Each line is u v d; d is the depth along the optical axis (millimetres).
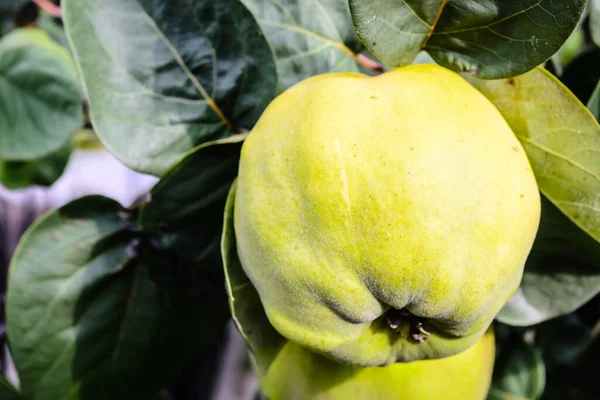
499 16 310
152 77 355
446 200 288
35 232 382
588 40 444
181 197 360
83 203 387
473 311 301
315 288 299
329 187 292
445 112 299
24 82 456
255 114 363
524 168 303
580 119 314
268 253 302
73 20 341
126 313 398
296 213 297
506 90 322
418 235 288
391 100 300
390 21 313
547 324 467
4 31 551
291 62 367
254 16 351
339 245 293
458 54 323
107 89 348
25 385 387
